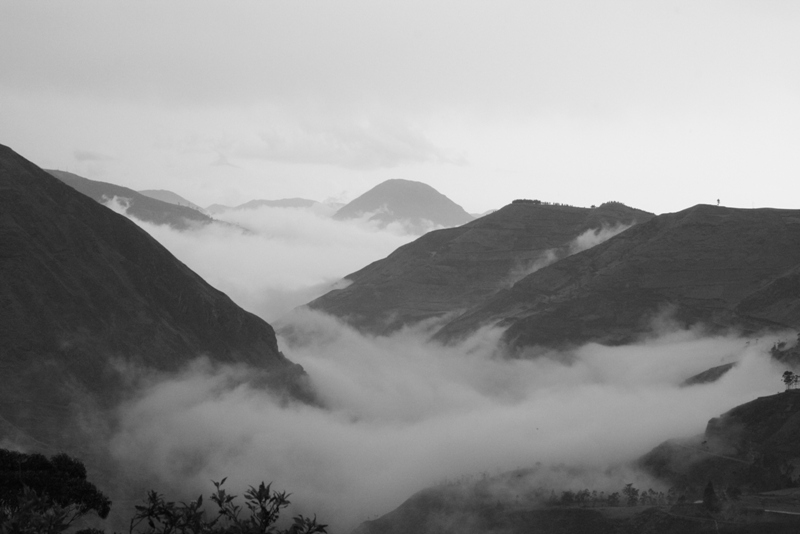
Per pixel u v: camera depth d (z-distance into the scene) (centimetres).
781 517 19888
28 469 10381
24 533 6556
